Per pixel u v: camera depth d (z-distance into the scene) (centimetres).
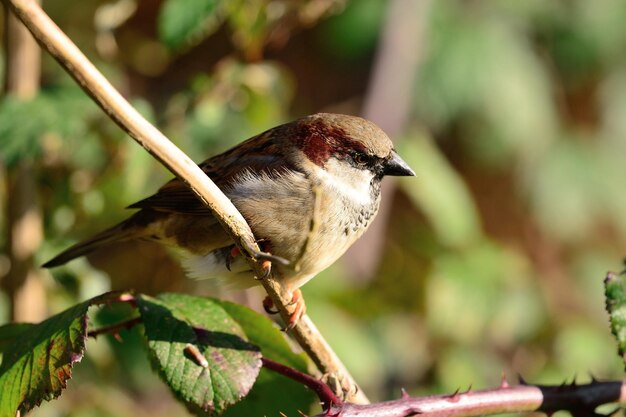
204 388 504
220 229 690
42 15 414
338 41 1266
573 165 1357
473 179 1417
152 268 1028
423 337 1170
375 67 1214
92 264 1032
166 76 1140
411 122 1259
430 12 1259
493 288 1184
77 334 499
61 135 726
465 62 1248
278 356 586
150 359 551
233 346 521
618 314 531
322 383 521
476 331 1170
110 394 915
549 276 1438
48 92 752
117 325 554
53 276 801
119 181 856
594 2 1326
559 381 1155
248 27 835
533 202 1366
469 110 1264
